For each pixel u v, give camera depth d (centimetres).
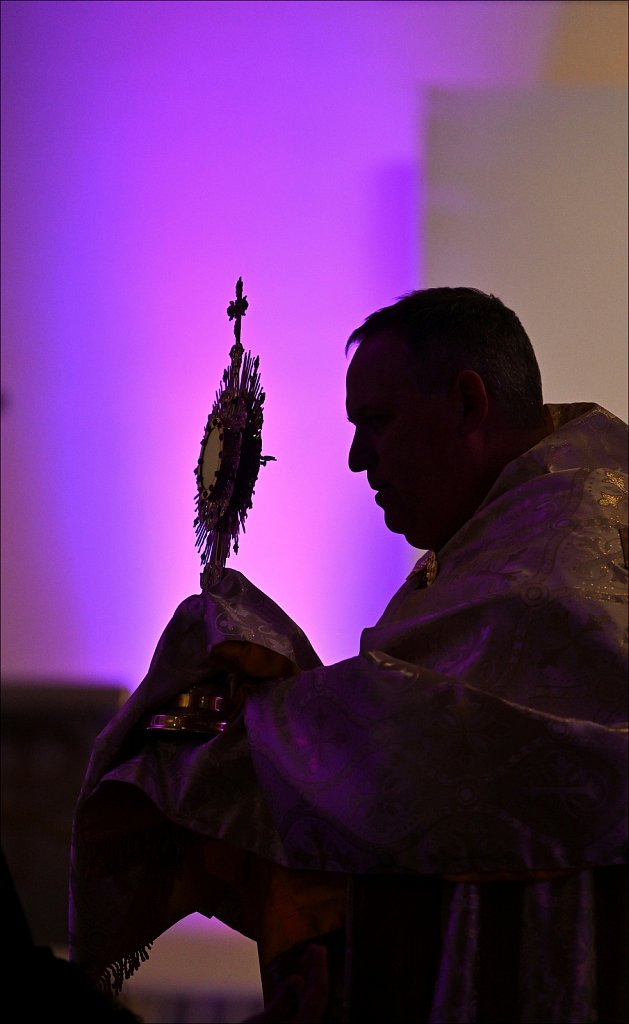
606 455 375
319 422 1491
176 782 368
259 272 1545
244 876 379
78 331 1557
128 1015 282
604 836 305
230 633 374
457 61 1577
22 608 1506
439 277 1391
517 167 1409
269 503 1466
